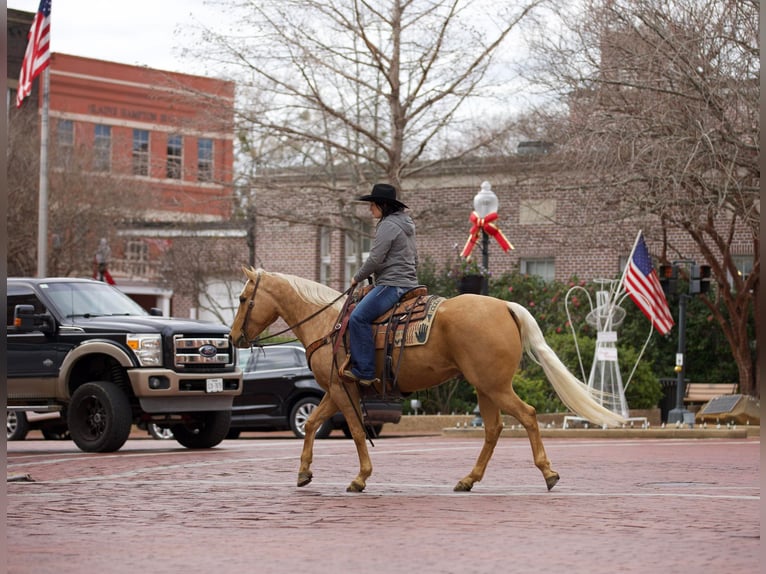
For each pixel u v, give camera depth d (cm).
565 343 3086
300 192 3438
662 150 2522
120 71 6009
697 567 746
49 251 4581
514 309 1174
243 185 3441
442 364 1178
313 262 4316
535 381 2845
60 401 1909
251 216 3600
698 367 3406
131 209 4909
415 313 1185
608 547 830
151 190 5059
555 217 3775
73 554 811
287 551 819
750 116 2536
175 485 1305
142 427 2530
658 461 1691
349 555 799
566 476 1429
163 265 4419
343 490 1244
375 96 3338
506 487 1278
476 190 3894
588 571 732
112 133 5959
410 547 833
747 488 1274
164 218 5284
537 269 3872
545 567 746
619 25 2734
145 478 1395
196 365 1872
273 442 2234
